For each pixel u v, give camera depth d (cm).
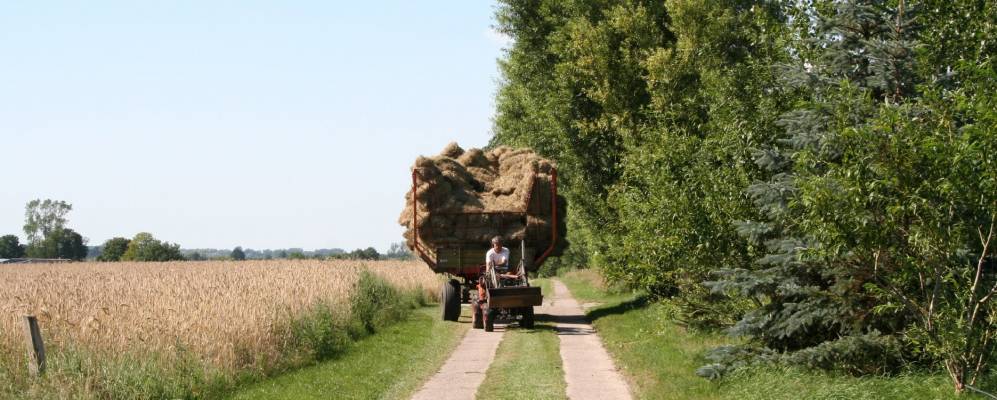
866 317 1118
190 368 1298
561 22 3488
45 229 17675
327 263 4753
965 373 941
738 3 2773
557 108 3203
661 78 2628
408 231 2603
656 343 1712
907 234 930
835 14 1226
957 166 841
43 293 2202
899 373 1057
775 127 1398
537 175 2541
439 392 1343
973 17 1010
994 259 1004
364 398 1300
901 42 1122
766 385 1096
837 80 1169
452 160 2611
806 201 943
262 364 1484
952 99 948
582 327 2319
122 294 2158
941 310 932
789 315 1179
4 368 1188
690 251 1480
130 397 1142
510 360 1675
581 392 1310
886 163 888
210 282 2617
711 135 1551
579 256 5550
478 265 2545
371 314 2169
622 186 2197
